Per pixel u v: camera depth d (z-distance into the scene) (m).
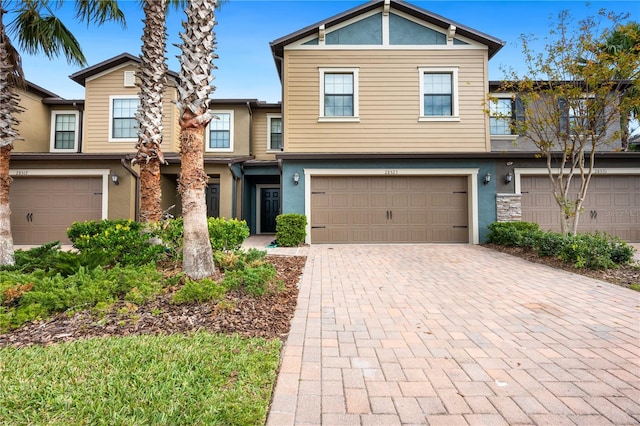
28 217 10.66
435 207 10.45
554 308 4.34
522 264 7.18
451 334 3.49
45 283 4.11
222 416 2.04
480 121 10.86
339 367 2.76
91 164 10.68
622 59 7.14
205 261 4.93
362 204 10.40
